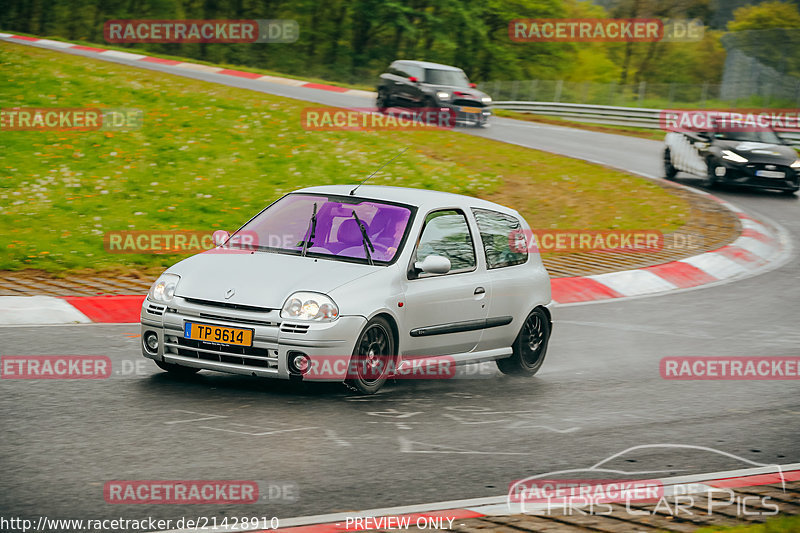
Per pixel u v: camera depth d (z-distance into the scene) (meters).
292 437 9.10
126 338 13.12
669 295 19.44
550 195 28.34
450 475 8.25
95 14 99.12
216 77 49.56
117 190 22.73
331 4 100.19
